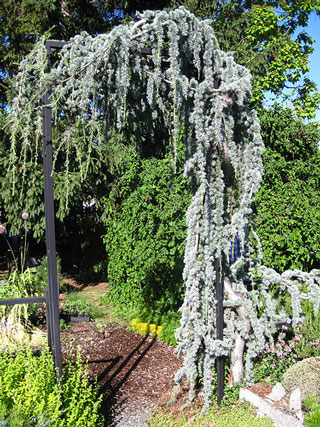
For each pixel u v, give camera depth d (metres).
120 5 8.47
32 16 7.63
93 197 7.60
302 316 3.86
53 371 2.79
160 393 3.67
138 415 3.27
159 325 5.43
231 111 2.92
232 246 3.44
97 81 2.73
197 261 3.03
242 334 3.24
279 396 2.99
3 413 2.13
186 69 3.00
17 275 5.35
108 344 4.99
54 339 2.76
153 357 4.56
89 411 2.71
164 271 5.80
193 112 2.82
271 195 5.44
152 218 5.72
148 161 5.87
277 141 5.58
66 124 2.92
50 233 2.76
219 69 2.90
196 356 3.17
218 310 3.12
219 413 3.01
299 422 2.62
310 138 5.61
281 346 3.62
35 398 2.37
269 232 5.38
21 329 4.75
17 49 8.30
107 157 6.73
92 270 9.18
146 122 3.25
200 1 8.13
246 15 8.52
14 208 6.37
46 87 2.66
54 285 2.77
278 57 8.92
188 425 2.92
